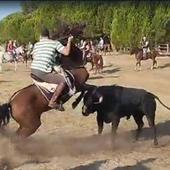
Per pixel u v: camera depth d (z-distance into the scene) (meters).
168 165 9.18
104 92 10.61
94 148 10.45
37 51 8.51
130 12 46.66
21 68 33.84
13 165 8.90
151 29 43.97
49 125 12.73
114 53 46.53
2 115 8.31
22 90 8.55
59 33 8.54
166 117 14.21
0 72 30.03
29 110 8.38
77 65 8.77
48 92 8.45
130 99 10.72
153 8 46.09
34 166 8.91
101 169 8.84
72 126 12.66
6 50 40.62
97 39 48.91
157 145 10.86
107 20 51.72
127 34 45.69
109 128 12.45
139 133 11.31
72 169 8.80
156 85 22.70
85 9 54.59
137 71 29.98
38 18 61.47
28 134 8.49
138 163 9.27
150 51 31.47
